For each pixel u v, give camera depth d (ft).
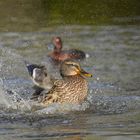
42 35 70.33
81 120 41.52
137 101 47.06
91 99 47.75
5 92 47.03
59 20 76.69
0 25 74.64
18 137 37.37
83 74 47.70
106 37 69.46
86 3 80.12
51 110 44.27
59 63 59.52
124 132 38.32
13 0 81.10
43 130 38.96
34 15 77.87
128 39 68.39
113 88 51.11
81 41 67.92
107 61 60.13
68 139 36.99
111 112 43.86
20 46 65.67
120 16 77.66
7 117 42.24
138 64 59.00
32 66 47.67
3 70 56.49
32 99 46.62
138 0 79.92
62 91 47.14
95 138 37.11
